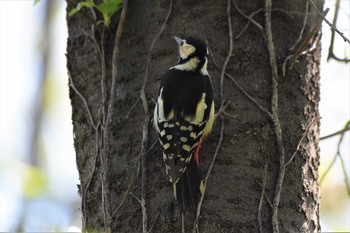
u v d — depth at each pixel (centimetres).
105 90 1153
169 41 1145
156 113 1084
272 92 1111
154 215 1040
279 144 1084
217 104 1103
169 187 1051
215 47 1130
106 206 1075
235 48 1128
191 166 1050
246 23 1142
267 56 1130
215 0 1152
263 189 1052
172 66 1130
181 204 1026
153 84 1129
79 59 1202
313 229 1106
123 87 1139
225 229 1020
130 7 1175
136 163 1080
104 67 1164
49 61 2377
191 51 1115
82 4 1144
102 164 1107
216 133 1083
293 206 1073
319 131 1178
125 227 1052
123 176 1084
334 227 1522
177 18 1152
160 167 1073
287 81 1136
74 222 1614
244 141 1077
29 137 2258
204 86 1096
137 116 1115
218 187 1045
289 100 1128
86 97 1177
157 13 1159
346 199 1530
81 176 1152
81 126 1173
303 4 1188
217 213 1027
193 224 1016
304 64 1162
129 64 1149
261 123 1090
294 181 1087
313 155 1141
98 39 1182
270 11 1148
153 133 1101
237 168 1059
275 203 1050
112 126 1121
